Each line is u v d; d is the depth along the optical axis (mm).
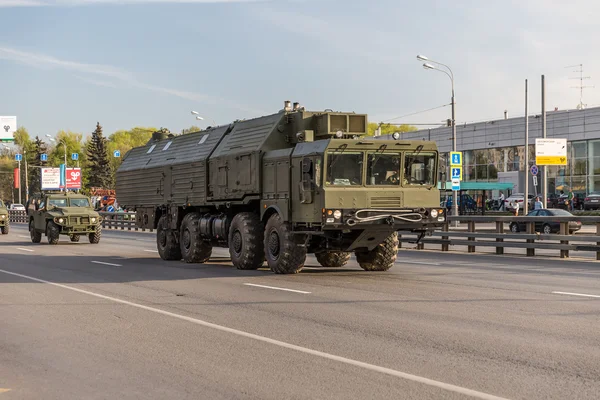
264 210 17703
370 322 9992
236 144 19266
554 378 6758
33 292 14133
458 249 27203
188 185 21391
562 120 59781
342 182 15648
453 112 42719
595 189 57625
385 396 6250
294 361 7695
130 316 10938
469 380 6738
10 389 6758
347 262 20531
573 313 10508
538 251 25609
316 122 17688
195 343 8773
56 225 32406
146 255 24953
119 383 6918
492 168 67438
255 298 12680
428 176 16453
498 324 9641
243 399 6262
